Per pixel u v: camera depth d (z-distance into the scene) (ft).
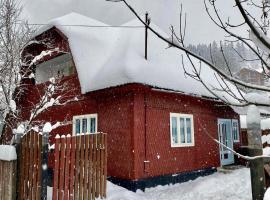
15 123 36.65
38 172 19.80
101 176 25.23
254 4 6.69
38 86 47.11
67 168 21.75
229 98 42.73
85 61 39.32
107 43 45.21
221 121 48.47
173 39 6.45
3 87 30.55
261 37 5.58
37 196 19.52
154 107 36.22
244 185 32.65
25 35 37.91
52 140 45.57
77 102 41.11
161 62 39.52
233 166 46.52
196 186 34.27
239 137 53.36
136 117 33.78
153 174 34.42
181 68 42.63
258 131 9.78
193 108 42.63
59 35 44.42
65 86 41.88
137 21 46.32
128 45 38.50
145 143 34.17
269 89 6.20
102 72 36.63
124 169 33.47
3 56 33.45
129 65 33.42
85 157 23.47
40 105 32.24
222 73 6.37
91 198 23.88
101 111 38.14
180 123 40.06
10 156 20.67
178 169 38.01
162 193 32.27
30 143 20.89
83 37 42.37
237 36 6.62
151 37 43.47
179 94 38.93
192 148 41.06
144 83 32.30
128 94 34.76
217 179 36.58
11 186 20.56
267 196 7.23
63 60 48.29
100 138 25.53
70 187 21.79
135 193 30.86
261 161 9.66
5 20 34.45
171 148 37.58
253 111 9.93
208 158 43.91
